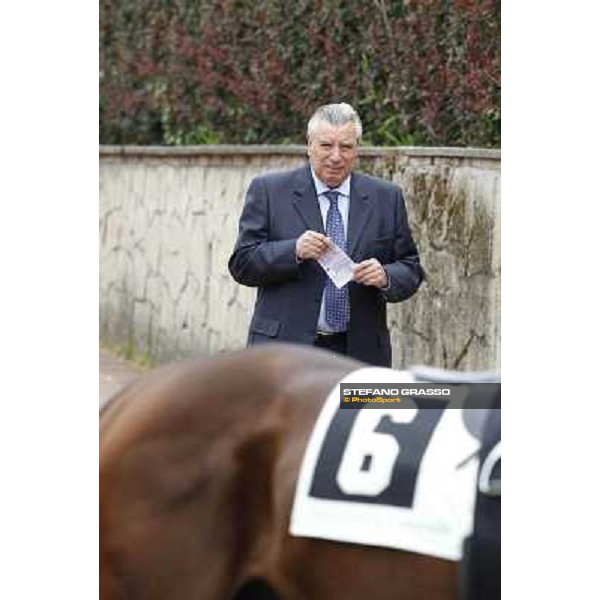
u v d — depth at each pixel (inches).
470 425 227.0
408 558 221.1
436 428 228.7
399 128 471.8
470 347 385.7
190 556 241.9
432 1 449.4
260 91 570.6
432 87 451.8
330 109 324.5
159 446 245.1
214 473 241.8
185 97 660.1
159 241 628.7
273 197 327.9
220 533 241.1
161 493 243.8
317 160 324.2
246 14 582.2
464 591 216.7
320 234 319.3
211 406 244.7
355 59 491.8
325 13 505.4
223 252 566.3
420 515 221.9
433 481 223.3
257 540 239.3
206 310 581.0
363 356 324.5
